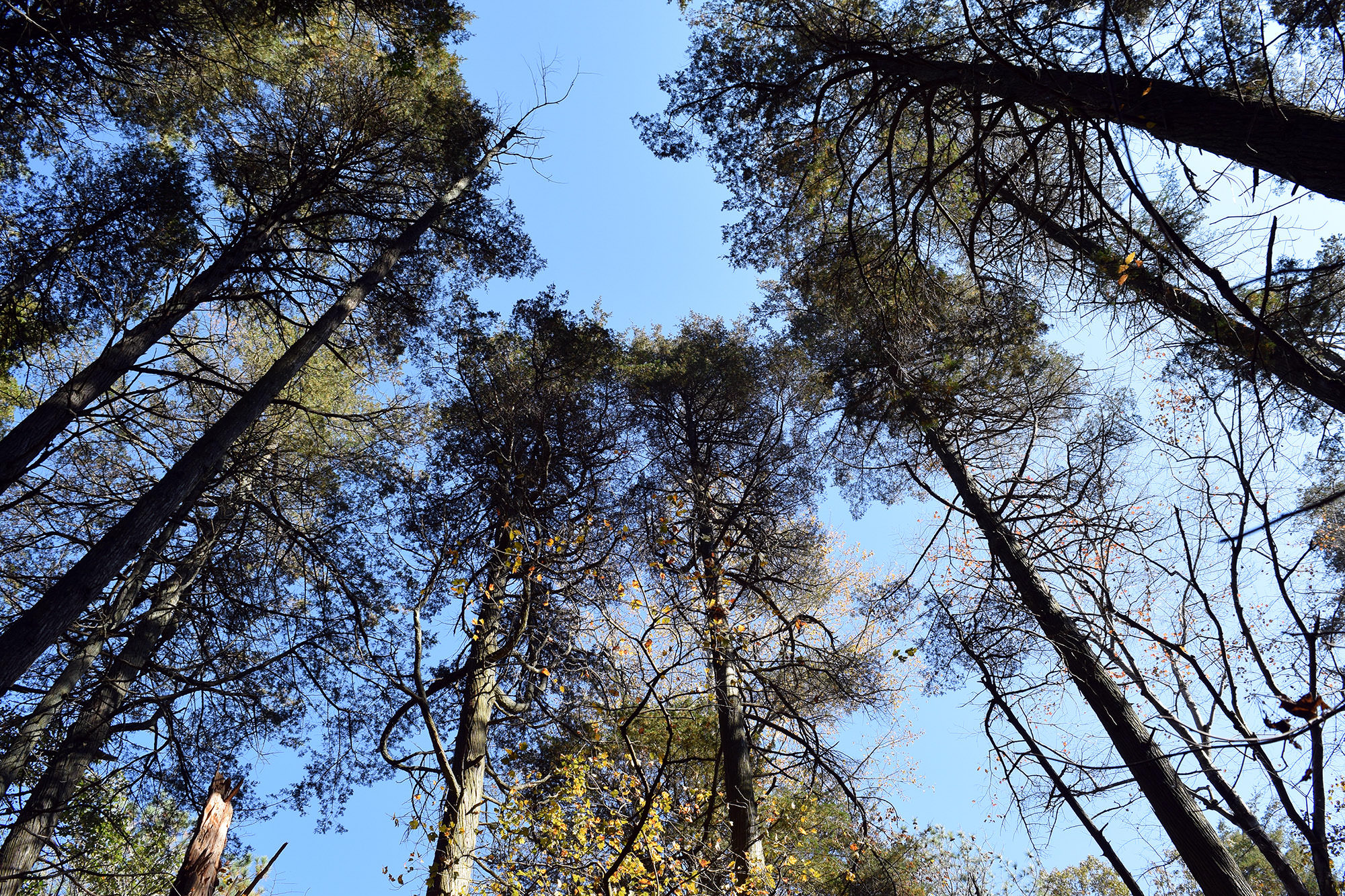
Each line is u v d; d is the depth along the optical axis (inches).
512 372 450.0
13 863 291.4
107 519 389.4
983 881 466.6
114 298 357.4
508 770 350.3
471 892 273.3
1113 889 553.0
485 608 356.2
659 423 570.6
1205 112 178.5
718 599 417.1
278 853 174.7
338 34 430.0
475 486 426.9
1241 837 474.3
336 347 482.0
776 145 342.3
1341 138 166.9
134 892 340.5
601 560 341.1
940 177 229.0
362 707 396.8
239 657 402.0
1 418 442.6
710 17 366.6
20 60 306.7
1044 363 373.1
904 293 304.8
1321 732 164.7
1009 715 231.3
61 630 260.5
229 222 397.4
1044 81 184.7
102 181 333.4
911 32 262.2
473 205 495.8
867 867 440.5
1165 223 122.5
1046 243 247.1
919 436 383.9
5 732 332.8
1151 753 274.8
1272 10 174.1
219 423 329.7
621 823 285.4
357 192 446.9
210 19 365.4
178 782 366.0
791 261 420.2
